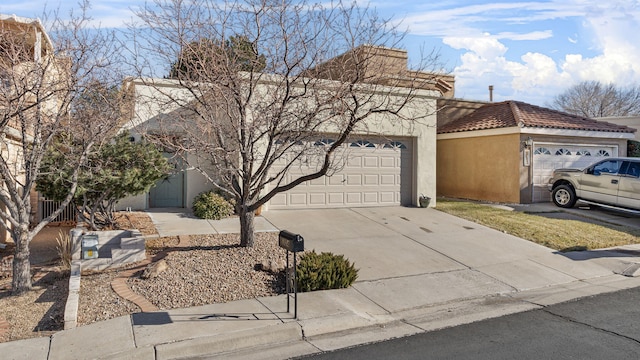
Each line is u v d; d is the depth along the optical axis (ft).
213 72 25.54
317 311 21.13
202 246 29.48
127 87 31.42
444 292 25.09
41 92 22.89
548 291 26.00
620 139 60.80
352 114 25.07
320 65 26.84
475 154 59.36
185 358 16.98
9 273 26.13
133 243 26.84
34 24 28.99
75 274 24.41
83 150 25.76
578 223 42.96
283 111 26.61
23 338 18.13
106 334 18.13
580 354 17.08
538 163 55.42
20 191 34.81
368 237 35.88
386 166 48.60
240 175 27.66
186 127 26.61
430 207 48.88
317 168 44.39
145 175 32.65
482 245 34.91
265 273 25.29
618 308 22.80
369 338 18.98
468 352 17.37
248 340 18.19
